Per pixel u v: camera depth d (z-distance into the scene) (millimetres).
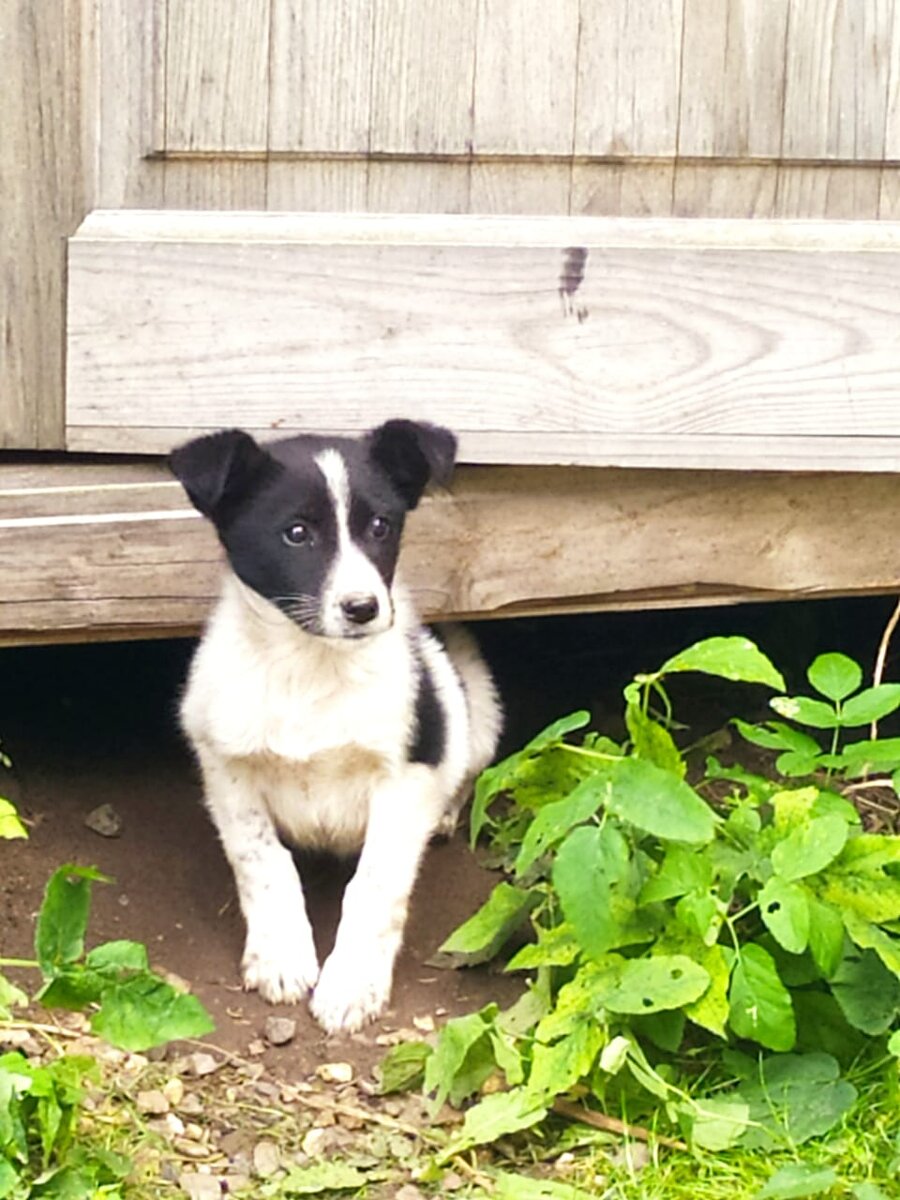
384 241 1086
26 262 1093
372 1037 991
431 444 1029
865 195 1109
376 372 1100
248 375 1099
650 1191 838
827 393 1100
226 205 1095
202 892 1125
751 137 1096
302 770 1074
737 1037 923
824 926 889
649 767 895
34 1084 797
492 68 1080
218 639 1070
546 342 1094
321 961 1077
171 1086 921
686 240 1091
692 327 1092
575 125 1089
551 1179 855
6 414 1112
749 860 927
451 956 1062
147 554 1120
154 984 832
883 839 920
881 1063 903
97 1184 821
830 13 1082
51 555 1111
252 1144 886
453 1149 863
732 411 1102
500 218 1095
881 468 1109
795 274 1085
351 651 1041
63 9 1062
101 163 1083
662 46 1081
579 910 874
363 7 1069
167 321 1090
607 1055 853
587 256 1081
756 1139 862
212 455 1013
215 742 1061
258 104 1079
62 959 838
